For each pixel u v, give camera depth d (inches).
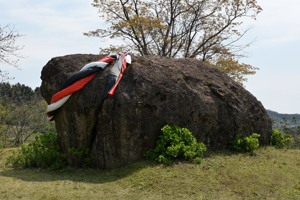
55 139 390.6
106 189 285.0
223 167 324.5
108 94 334.0
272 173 317.4
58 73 376.5
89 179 315.3
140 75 350.6
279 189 288.8
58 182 302.2
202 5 924.6
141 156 337.7
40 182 302.2
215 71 413.7
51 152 363.3
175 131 341.4
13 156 408.5
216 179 299.6
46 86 388.8
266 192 282.5
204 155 349.7
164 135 337.7
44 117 850.8
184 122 356.2
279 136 421.4
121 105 331.3
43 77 394.9
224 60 855.7
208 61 900.0
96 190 282.5
